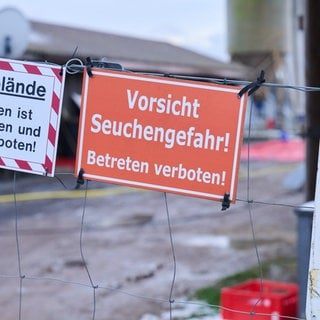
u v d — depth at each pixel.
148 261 12.52
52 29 27.80
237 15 35.09
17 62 4.30
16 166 4.38
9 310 9.70
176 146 4.05
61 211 17.38
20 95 4.33
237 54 35.50
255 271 11.76
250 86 3.92
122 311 9.66
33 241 14.00
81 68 4.21
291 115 32.97
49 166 4.32
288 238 14.48
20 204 18.06
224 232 15.25
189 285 10.94
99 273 11.65
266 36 34.50
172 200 19.12
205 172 4.02
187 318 9.26
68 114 23.16
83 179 4.20
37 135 4.32
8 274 11.59
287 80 33.72
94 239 14.30
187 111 4.02
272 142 30.67
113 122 4.13
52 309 9.74
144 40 33.53
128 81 4.09
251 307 6.84
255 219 16.69
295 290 7.23
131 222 16.23
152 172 4.09
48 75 4.27
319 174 3.85
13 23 13.04
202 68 31.36
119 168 4.15
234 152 3.97
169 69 29.14
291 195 19.94
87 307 9.85
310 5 11.22
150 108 4.07
